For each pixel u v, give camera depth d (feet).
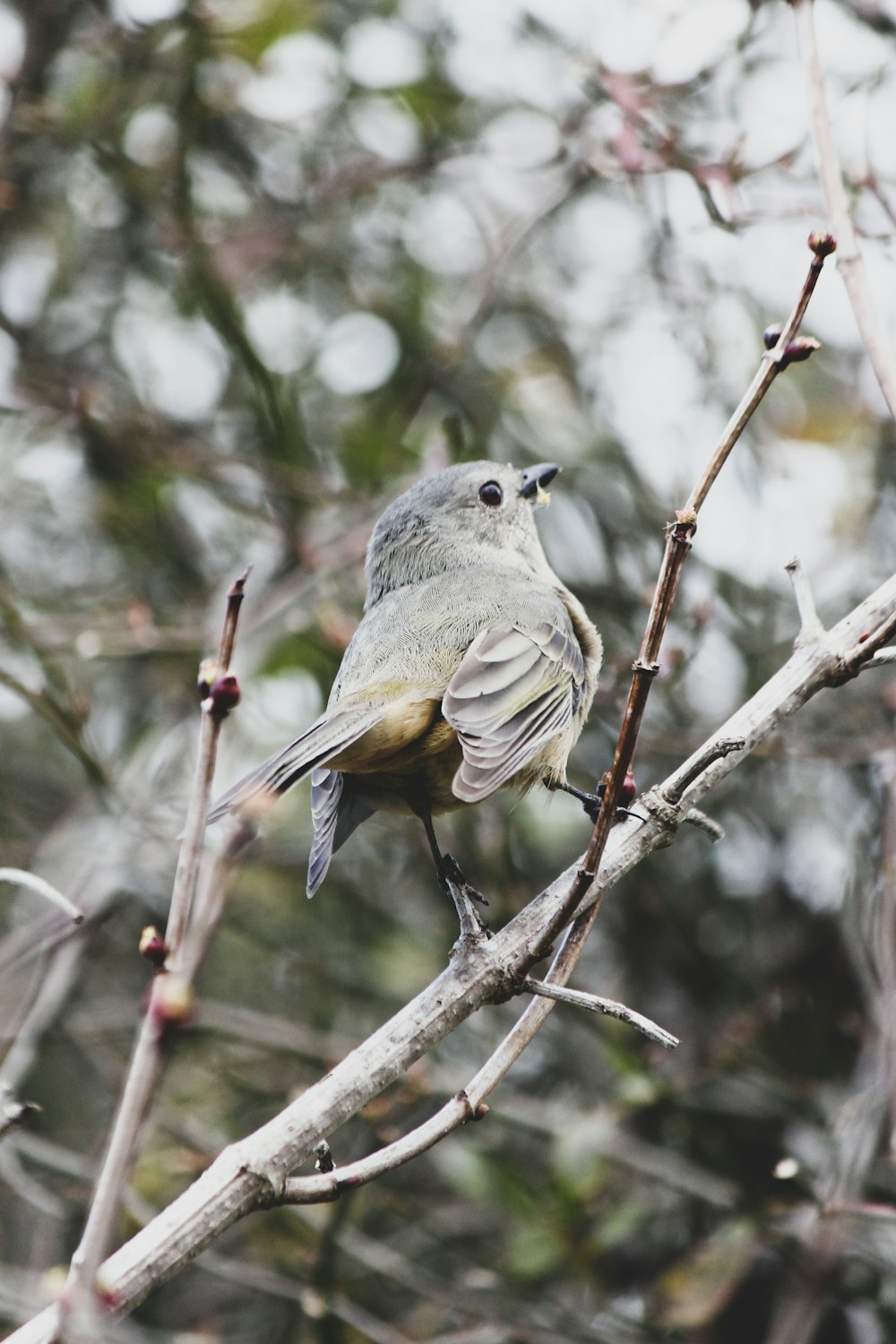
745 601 39.40
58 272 40.96
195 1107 37.19
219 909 18.17
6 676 34.06
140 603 37.06
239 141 42.70
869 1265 32.17
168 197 39.32
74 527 42.98
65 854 37.29
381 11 40.98
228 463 39.55
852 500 39.29
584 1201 32.14
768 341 17.75
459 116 41.11
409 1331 33.78
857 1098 31.48
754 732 19.49
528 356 42.52
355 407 42.24
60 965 33.12
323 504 39.11
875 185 28.78
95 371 41.86
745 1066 35.24
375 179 40.78
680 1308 30.07
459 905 19.20
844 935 34.35
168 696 39.63
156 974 11.93
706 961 36.81
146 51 39.29
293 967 39.78
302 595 37.58
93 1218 11.48
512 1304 32.19
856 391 40.24
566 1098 37.58
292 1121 16.61
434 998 18.08
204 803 12.35
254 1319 35.94
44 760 43.65
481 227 40.88
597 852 16.88
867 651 19.42
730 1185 32.60
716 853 38.96
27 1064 31.48
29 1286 32.24
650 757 39.24
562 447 41.39
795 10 22.09
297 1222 34.24
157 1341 33.09
